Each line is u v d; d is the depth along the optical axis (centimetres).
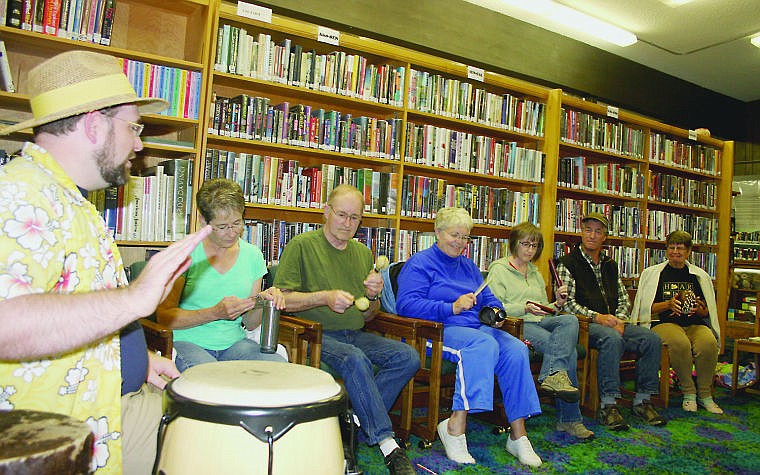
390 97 342
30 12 240
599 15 461
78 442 63
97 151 116
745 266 723
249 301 201
